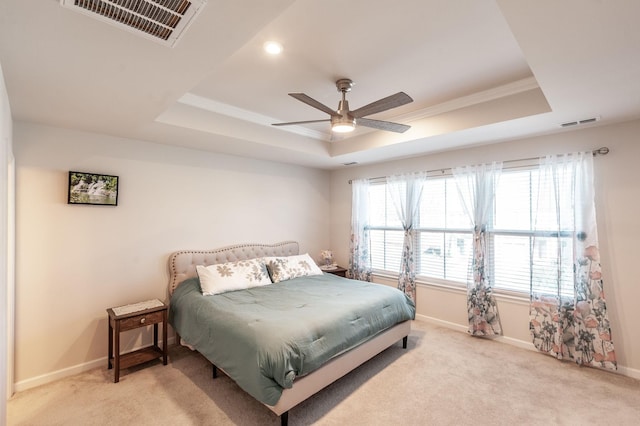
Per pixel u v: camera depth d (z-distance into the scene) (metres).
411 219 4.18
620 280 2.73
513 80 2.52
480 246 3.53
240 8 1.20
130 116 2.47
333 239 5.32
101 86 1.91
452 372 2.76
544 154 3.14
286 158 4.32
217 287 3.15
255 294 3.12
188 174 3.63
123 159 3.14
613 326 2.76
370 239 4.85
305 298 2.96
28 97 2.06
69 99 2.11
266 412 2.21
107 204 2.99
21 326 2.53
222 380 2.63
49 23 1.28
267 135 3.53
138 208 3.23
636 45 1.49
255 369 1.97
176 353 3.16
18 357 2.51
